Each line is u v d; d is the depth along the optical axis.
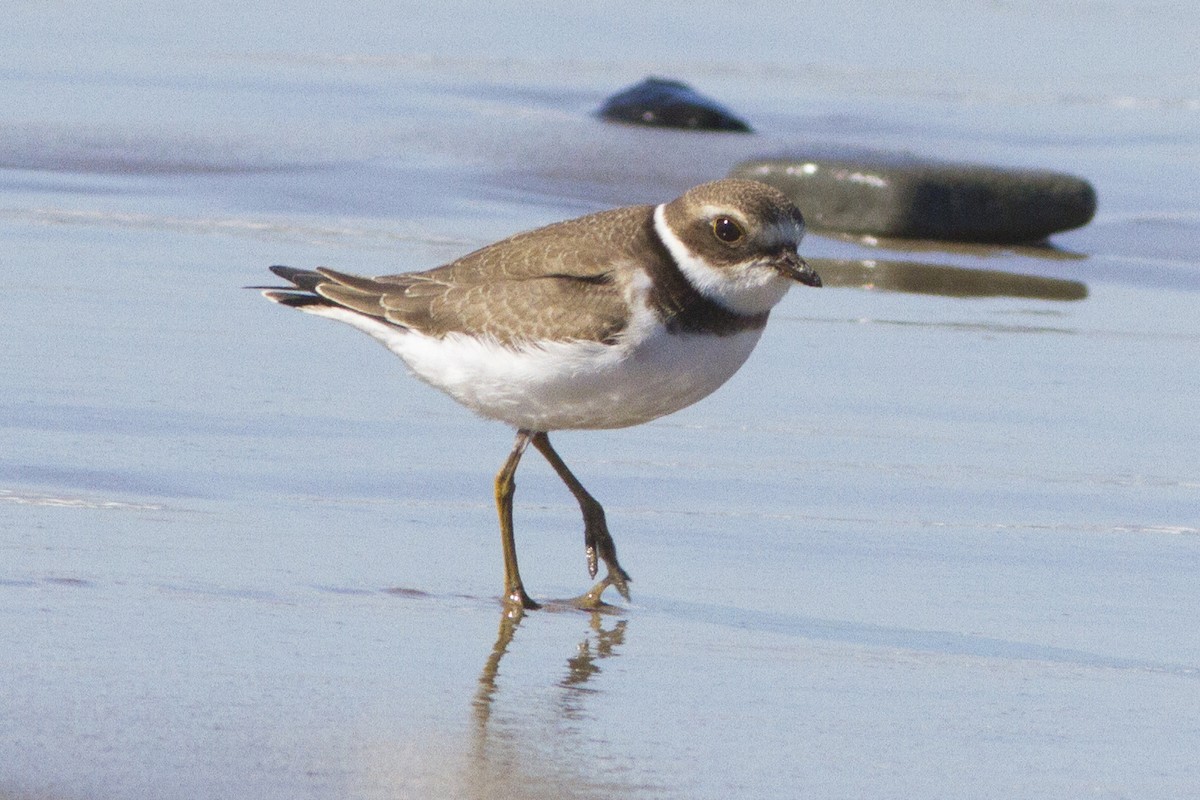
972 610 9.54
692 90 27.97
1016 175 21.36
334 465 11.50
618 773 7.16
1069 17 42.56
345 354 14.27
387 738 7.36
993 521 11.09
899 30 39.91
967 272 19.41
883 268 19.41
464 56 33.22
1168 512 11.37
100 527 9.94
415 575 9.66
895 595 9.75
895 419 13.32
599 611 9.34
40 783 6.66
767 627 9.19
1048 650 8.95
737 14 41.44
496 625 9.02
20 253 16.84
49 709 7.41
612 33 37.75
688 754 7.41
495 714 7.74
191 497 10.63
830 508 11.23
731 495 11.41
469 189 21.81
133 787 6.68
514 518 10.81
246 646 8.36
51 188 20.09
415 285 9.73
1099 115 30.77
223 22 35.03
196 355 13.88
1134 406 13.98
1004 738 7.77
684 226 9.05
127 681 7.79
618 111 27.34
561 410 9.35
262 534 10.07
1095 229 22.22
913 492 11.59
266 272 16.73
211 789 6.71
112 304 15.23
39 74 27.44
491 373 9.34
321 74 29.81
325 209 20.03
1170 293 18.69
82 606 8.70
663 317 9.04
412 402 13.09
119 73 28.22
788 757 7.45
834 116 29.41
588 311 9.03
